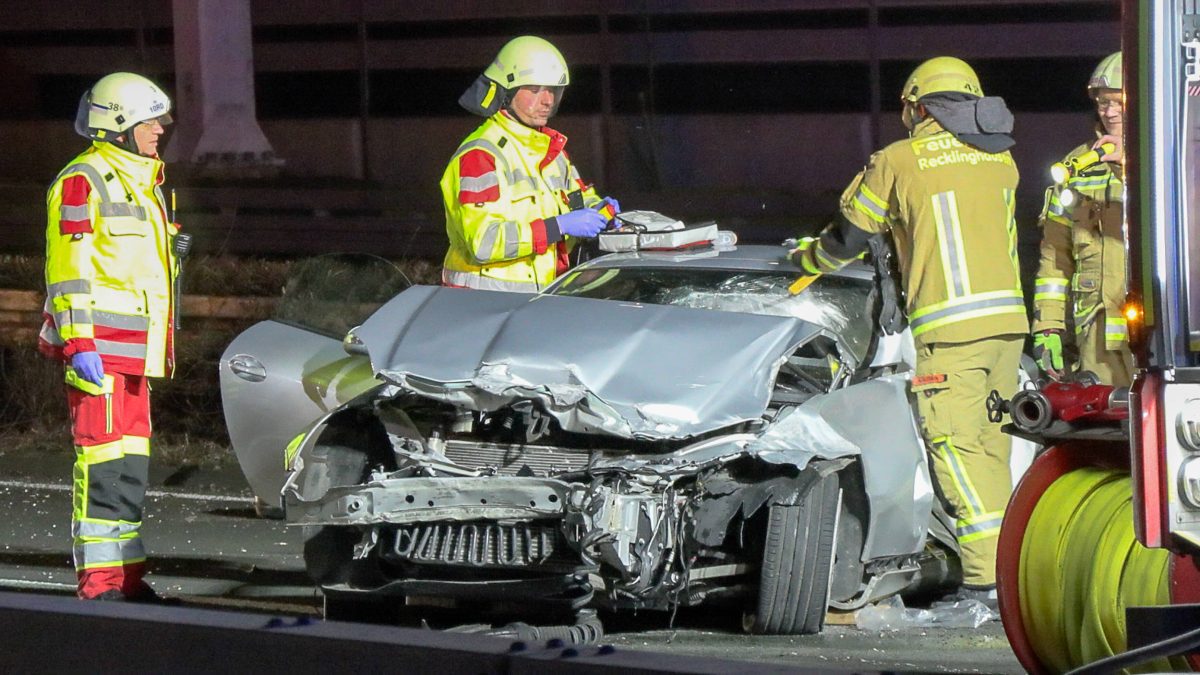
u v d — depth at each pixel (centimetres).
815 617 1836
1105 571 1370
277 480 2116
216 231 5088
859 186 2006
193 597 2153
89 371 1994
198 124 6191
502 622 1945
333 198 5572
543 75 2244
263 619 1314
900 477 1923
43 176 7712
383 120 7338
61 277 2005
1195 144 1188
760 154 6594
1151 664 1330
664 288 2147
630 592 1755
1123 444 1412
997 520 1977
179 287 2128
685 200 5422
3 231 5184
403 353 1902
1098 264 2095
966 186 1980
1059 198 2155
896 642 1828
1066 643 1409
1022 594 1435
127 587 2050
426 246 4772
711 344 1870
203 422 3256
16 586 2214
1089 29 6009
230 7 6169
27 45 8212
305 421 2073
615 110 6962
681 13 6812
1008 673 1627
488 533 1800
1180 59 1184
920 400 1994
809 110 6669
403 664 1230
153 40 8000
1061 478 1435
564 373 1827
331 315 2214
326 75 7731
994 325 1969
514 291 2183
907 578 2027
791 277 2147
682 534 1767
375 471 1883
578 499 1712
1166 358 1187
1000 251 1991
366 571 1905
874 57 6388
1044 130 6078
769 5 6606
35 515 2692
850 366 1939
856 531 1912
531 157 2272
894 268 2056
